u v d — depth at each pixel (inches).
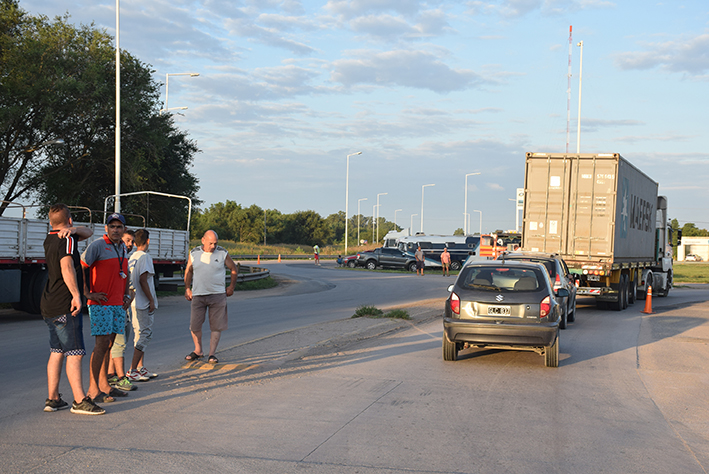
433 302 757.3
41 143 1138.7
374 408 252.4
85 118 1185.4
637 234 798.5
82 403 234.7
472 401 269.9
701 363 387.5
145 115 1317.7
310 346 397.4
